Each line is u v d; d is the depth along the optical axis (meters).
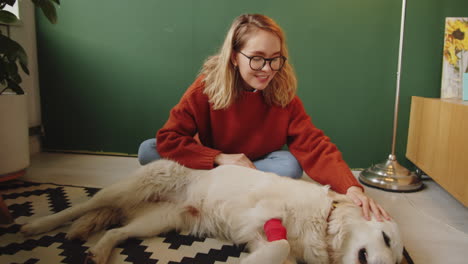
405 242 1.45
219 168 1.44
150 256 1.23
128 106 2.70
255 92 1.61
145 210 1.46
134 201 1.46
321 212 1.16
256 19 1.45
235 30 1.49
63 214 1.38
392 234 1.08
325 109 2.48
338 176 1.40
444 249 1.40
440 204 1.90
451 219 1.70
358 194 1.25
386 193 2.06
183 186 1.47
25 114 2.04
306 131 1.65
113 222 1.48
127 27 2.60
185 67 2.58
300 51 2.43
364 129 2.48
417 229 1.58
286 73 1.60
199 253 1.26
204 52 2.54
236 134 1.65
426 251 1.38
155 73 2.62
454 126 1.76
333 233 1.13
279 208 1.18
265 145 1.71
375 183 2.15
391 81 2.40
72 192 1.84
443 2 2.28
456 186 1.72
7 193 1.79
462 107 1.67
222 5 2.47
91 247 1.22
